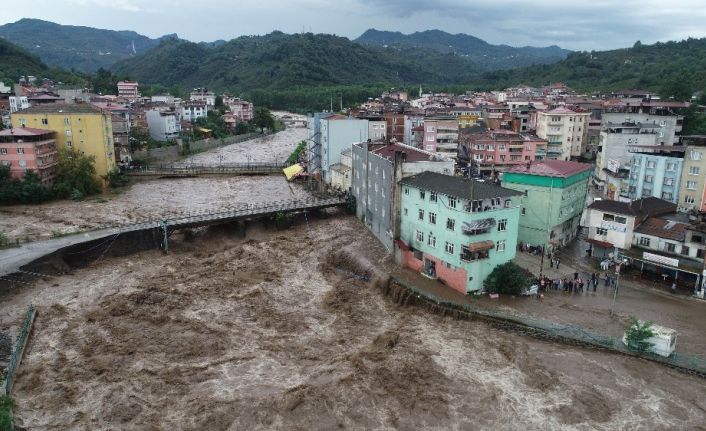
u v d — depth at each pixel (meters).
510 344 54.59
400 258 74.25
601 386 47.78
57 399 44.72
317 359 51.59
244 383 47.47
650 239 70.44
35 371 48.38
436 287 66.38
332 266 76.44
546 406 44.94
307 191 125.19
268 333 56.56
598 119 157.00
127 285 67.94
